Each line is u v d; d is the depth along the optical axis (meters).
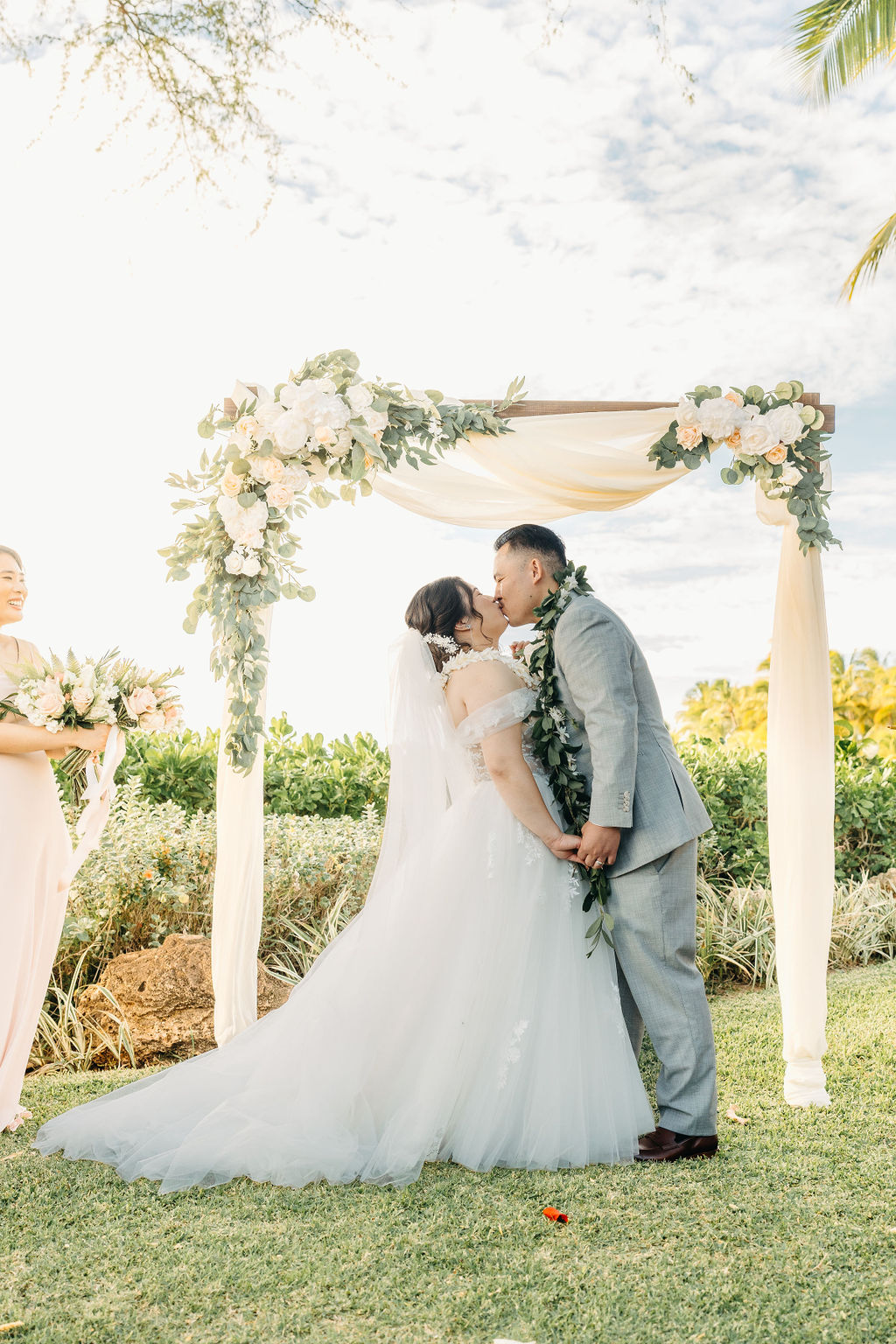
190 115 4.12
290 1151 2.58
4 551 3.38
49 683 3.11
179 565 3.25
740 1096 3.33
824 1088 3.28
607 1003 2.85
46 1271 2.09
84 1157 2.78
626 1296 1.94
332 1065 2.73
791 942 3.35
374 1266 2.08
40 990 3.24
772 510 3.59
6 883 3.07
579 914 2.89
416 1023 2.78
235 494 3.14
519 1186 2.51
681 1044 2.77
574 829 2.97
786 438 3.31
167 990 4.11
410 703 3.08
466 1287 1.98
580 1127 2.68
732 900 5.77
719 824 6.20
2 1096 3.10
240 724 3.18
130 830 4.80
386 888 3.02
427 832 3.01
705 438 3.39
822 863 3.37
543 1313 1.87
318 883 5.17
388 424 3.22
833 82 6.89
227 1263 2.10
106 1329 1.85
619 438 3.48
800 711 3.45
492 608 3.20
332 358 3.26
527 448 3.37
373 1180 2.56
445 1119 2.67
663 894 2.81
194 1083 2.96
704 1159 2.71
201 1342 1.79
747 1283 1.99
